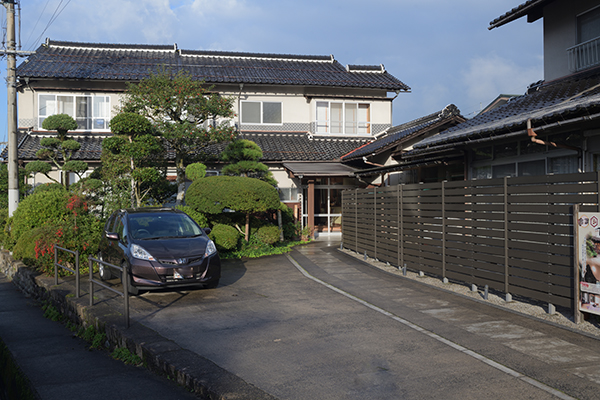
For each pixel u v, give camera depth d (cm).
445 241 868
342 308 714
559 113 743
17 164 1470
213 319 662
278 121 2155
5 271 1412
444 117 1524
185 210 1334
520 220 684
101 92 1967
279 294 835
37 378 516
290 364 475
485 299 741
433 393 396
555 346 506
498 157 1067
